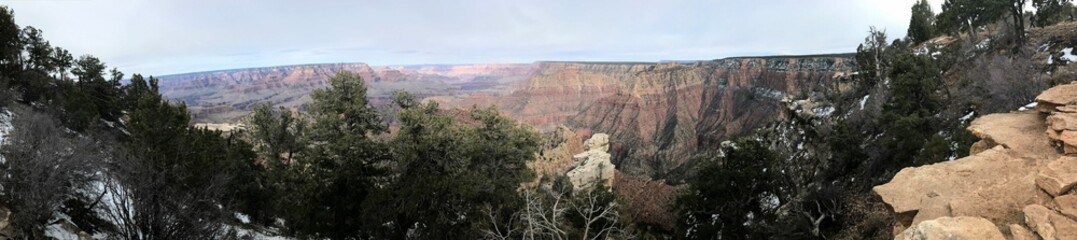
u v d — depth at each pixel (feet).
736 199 83.30
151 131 60.59
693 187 92.84
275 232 96.12
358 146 76.33
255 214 102.53
